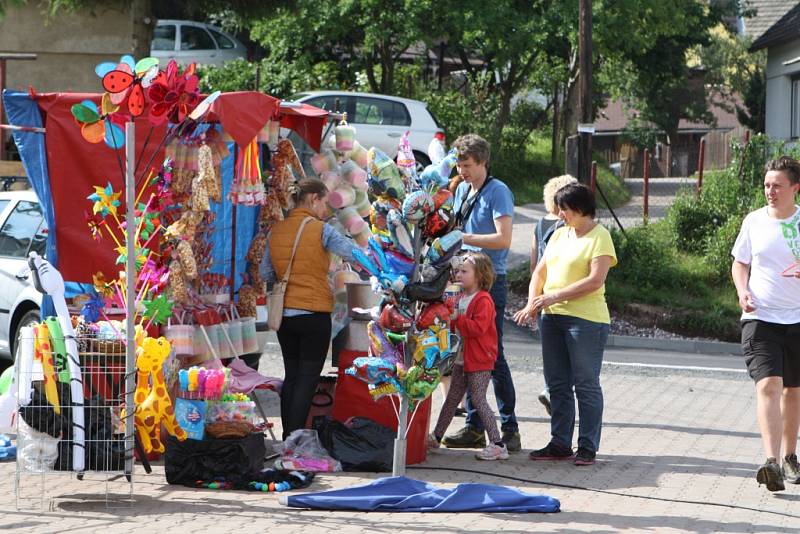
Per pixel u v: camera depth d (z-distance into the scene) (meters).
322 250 9.63
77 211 9.82
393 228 7.95
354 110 28.00
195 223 9.57
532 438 11.06
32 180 9.79
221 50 34.78
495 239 10.25
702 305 22.14
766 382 8.92
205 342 9.81
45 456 7.98
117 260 9.46
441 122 36.28
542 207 32.34
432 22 32.56
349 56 35.88
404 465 8.48
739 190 25.58
